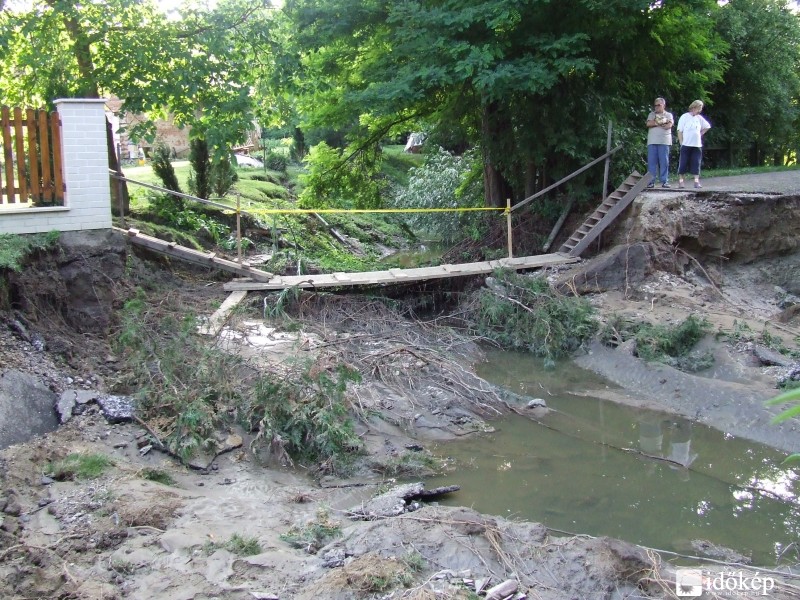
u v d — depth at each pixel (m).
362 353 10.83
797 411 1.90
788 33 24.38
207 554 5.52
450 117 17.39
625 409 9.91
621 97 16.64
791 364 9.98
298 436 7.86
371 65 16.08
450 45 14.29
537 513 7.05
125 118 17.44
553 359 11.95
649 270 13.63
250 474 7.36
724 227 14.21
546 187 16.75
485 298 13.30
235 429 8.11
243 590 5.04
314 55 17.12
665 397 10.09
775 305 13.97
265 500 6.70
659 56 16.48
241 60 14.64
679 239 14.15
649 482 7.81
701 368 10.54
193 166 18.83
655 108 14.49
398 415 9.09
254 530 6.00
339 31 15.97
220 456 7.64
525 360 12.09
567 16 14.80
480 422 9.30
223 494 6.79
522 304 12.80
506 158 16.83
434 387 10.09
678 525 6.86
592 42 15.44
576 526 6.80
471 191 19.95
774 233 14.53
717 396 9.61
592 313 12.46
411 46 14.73
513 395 10.15
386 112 14.80
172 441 7.48
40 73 13.34
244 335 10.82
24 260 8.93
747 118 25.22
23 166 9.74
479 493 7.46
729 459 8.38
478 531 5.80
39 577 5.10
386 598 4.89
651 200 14.03
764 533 6.74
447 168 22.06
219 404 8.29
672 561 6.12
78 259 9.68
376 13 16.03
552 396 10.46
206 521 6.09
